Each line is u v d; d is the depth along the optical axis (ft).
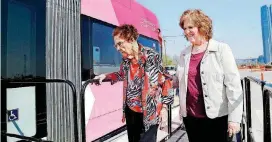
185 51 8.11
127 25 8.09
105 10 15.75
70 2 11.93
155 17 25.73
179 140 17.47
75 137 7.14
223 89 7.45
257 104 15.62
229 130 7.25
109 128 15.37
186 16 7.43
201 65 7.48
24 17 10.01
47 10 10.72
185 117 8.16
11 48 9.41
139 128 8.54
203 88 7.49
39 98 10.13
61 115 10.89
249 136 12.66
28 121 9.62
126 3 19.17
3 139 8.69
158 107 8.16
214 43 7.47
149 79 8.05
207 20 7.41
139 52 8.07
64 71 11.33
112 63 16.24
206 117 7.64
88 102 13.28
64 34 11.46
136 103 8.34
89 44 13.73
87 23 13.61
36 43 10.43
